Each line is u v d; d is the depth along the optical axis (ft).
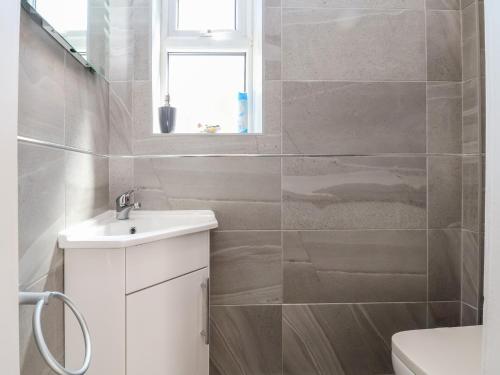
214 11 5.46
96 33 3.88
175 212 4.64
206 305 3.95
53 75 2.82
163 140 4.71
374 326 4.84
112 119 4.65
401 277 4.88
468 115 4.84
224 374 4.73
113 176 4.65
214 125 4.99
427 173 4.92
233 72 5.46
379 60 4.88
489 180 1.18
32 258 2.45
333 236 4.83
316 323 4.80
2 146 1.16
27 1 2.28
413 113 4.91
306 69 4.83
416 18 4.91
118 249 2.90
